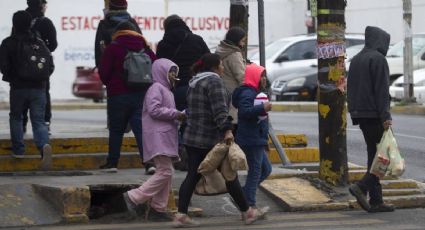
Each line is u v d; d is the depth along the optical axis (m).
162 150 19.92
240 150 19.23
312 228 19.73
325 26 23.52
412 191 24.16
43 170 24.55
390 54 56.97
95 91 66.88
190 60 23.52
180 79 23.48
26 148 25.58
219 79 19.48
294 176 24.25
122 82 23.05
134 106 23.09
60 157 25.12
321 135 23.78
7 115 46.19
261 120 20.33
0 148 25.09
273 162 27.30
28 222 20.12
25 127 27.55
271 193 23.12
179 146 24.55
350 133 37.19
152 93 19.95
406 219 20.98
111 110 23.31
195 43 23.64
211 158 19.25
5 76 24.08
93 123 39.38
